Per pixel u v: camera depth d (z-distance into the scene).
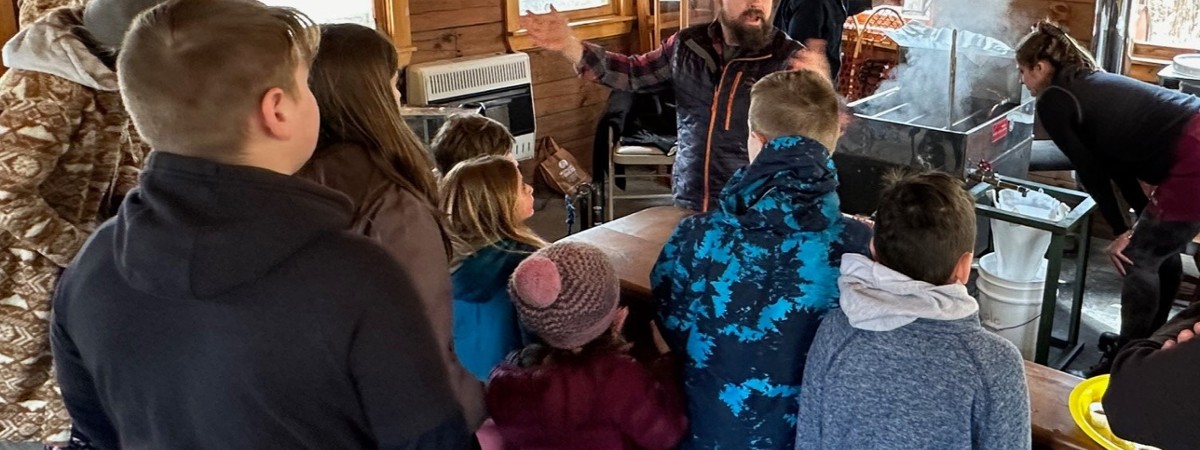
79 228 1.97
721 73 2.67
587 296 1.48
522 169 5.01
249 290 0.98
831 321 1.46
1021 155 3.79
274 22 1.01
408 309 1.04
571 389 1.54
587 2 5.14
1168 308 3.06
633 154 4.30
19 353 2.03
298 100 1.03
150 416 1.08
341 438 1.07
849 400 1.40
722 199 1.54
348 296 1.00
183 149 0.99
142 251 0.97
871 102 3.83
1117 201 2.91
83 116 1.92
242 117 0.98
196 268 0.96
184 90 0.95
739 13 2.57
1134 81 2.77
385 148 1.44
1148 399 1.21
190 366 1.03
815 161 1.47
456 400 1.11
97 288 1.05
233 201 0.97
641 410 1.56
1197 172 2.62
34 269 1.97
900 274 1.37
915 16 4.51
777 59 2.62
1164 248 2.77
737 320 1.52
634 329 2.11
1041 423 1.67
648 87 2.83
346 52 1.41
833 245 1.49
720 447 1.61
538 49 4.95
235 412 1.03
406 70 4.41
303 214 0.98
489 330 1.75
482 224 1.76
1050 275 2.76
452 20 4.55
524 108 4.76
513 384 1.57
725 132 2.67
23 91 1.86
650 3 5.31
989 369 1.35
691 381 1.61
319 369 1.01
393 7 4.26
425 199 1.50
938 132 3.33
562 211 4.84
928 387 1.34
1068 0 4.02
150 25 0.98
